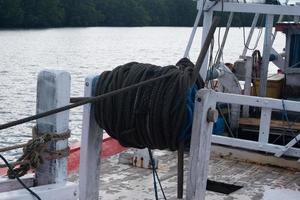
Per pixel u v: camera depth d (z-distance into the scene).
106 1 111.12
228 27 6.51
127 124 3.48
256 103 5.98
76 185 3.58
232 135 6.74
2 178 3.46
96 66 48.50
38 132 3.55
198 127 3.39
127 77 3.50
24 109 26.19
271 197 5.00
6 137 17.89
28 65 48.34
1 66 46.78
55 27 101.62
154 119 3.34
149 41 82.88
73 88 31.44
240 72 7.33
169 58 55.62
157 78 3.31
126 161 5.80
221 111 6.81
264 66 6.71
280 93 7.48
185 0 86.75
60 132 3.50
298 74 7.32
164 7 107.56
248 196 5.06
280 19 7.63
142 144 3.59
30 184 3.54
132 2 111.81
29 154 3.40
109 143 6.22
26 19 95.19
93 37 88.62
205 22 6.21
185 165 5.86
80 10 106.12
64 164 3.58
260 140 6.05
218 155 6.31
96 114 3.64
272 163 6.05
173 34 98.88
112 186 5.11
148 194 4.95
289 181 5.57
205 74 5.91
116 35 94.88
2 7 91.50
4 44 69.50
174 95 3.31
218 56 6.40
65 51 63.91
